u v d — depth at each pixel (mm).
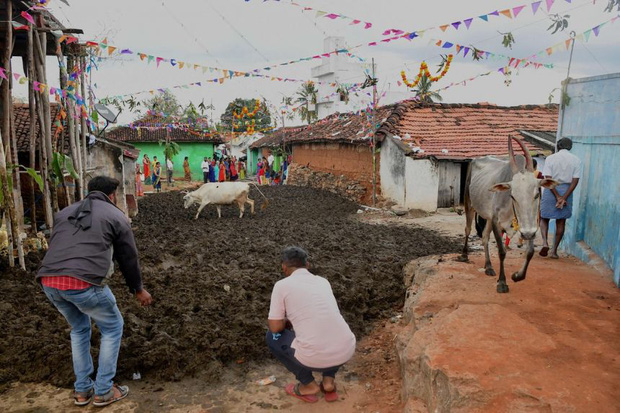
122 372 4680
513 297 5242
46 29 8242
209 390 4527
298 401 4332
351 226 12906
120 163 13805
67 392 4402
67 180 10844
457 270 6480
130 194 15266
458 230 12375
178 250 9227
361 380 4727
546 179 5039
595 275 6125
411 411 3572
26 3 7930
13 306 5836
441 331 4152
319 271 7605
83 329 4160
